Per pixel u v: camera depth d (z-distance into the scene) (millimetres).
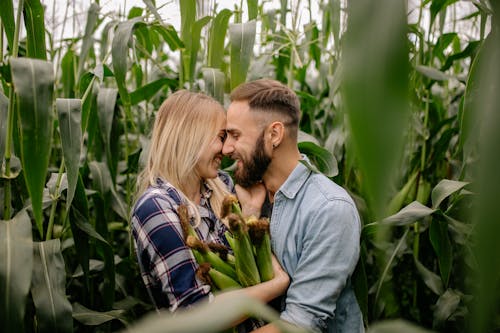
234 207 1193
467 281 1614
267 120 1414
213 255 1301
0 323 1200
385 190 204
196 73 2650
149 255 1353
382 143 204
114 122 2158
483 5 1256
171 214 1354
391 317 1896
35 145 1095
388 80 209
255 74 2299
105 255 1818
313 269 1327
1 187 1540
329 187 1416
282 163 1475
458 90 3072
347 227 1347
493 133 231
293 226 1430
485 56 285
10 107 1270
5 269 1238
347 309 1492
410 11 230
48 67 1142
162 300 1419
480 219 224
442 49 2354
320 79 2871
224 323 366
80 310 1805
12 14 1388
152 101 2822
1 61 1443
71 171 1286
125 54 1778
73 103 1312
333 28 1816
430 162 2301
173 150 1471
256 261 1297
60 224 2324
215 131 1480
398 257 2078
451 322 2084
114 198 2129
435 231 1731
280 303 1470
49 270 1411
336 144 2127
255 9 2096
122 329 1950
